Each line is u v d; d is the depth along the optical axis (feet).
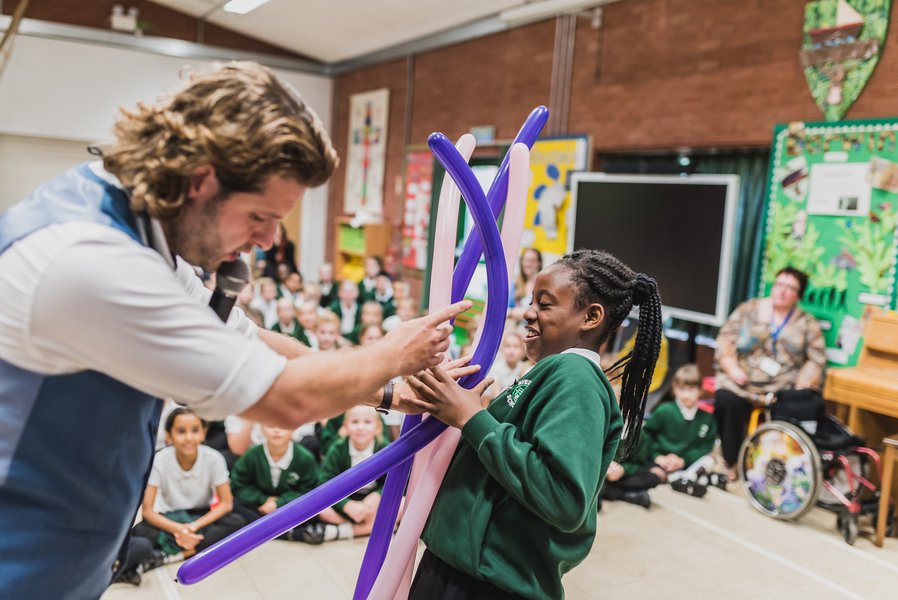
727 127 15.72
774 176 14.51
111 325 2.74
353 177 30.78
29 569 3.06
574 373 3.95
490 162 22.97
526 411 4.08
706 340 17.46
